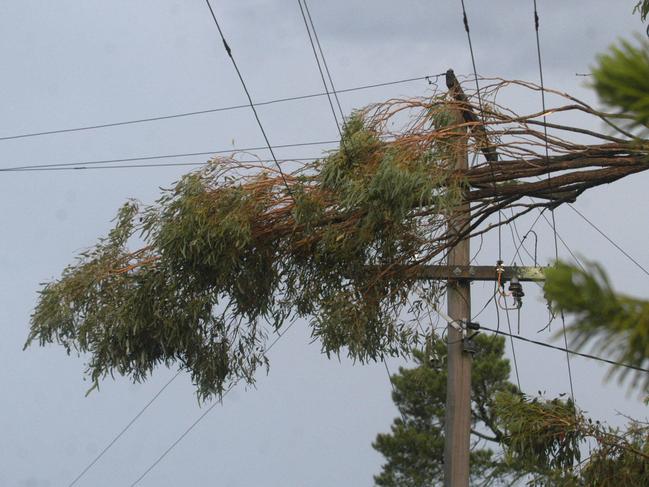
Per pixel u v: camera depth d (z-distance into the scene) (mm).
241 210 17266
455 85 16984
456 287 18297
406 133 16828
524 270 18031
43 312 18469
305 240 17641
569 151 16344
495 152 16672
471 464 38781
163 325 18078
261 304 18188
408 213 16609
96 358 18484
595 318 3295
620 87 3174
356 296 17672
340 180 16375
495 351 41062
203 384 18609
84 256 18641
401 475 41938
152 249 18422
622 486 15977
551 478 16391
